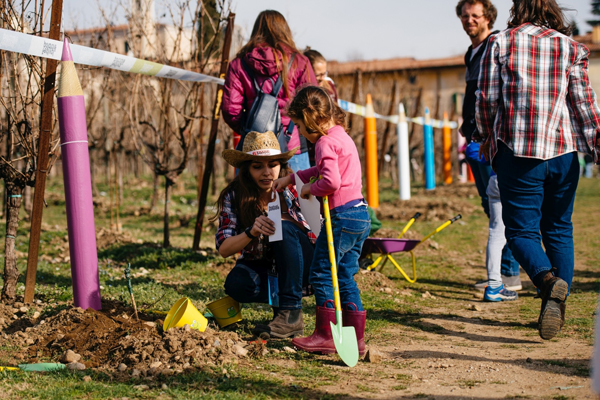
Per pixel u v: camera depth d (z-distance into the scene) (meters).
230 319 3.91
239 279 3.79
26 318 3.95
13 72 4.68
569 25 4.08
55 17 3.80
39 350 3.38
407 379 3.01
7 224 4.40
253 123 4.93
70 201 3.73
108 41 7.71
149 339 3.28
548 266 3.58
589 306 4.75
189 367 3.05
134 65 4.57
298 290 3.75
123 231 9.20
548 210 4.04
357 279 5.66
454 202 14.17
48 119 3.96
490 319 4.57
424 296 5.47
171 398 2.67
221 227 3.83
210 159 6.73
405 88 27.02
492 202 5.32
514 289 5.74
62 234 8.60
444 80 45.50
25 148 4.34
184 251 6.95
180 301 3.61
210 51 7.19
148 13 7.85
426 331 4.17
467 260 7.84
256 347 3.41
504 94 3.84
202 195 6.86
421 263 7.50
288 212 3.80
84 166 3.74
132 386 2.81
